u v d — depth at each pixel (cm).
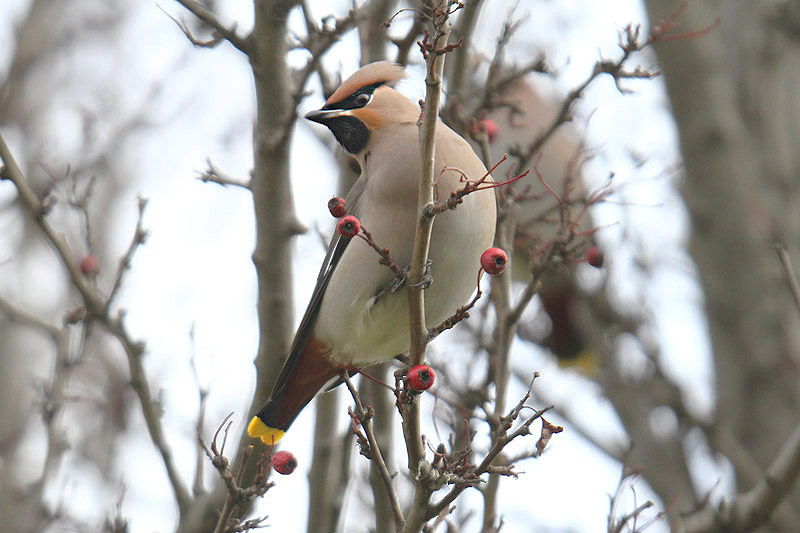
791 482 934
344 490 928
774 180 1311
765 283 1285
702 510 996
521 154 950
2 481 1371
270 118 894
